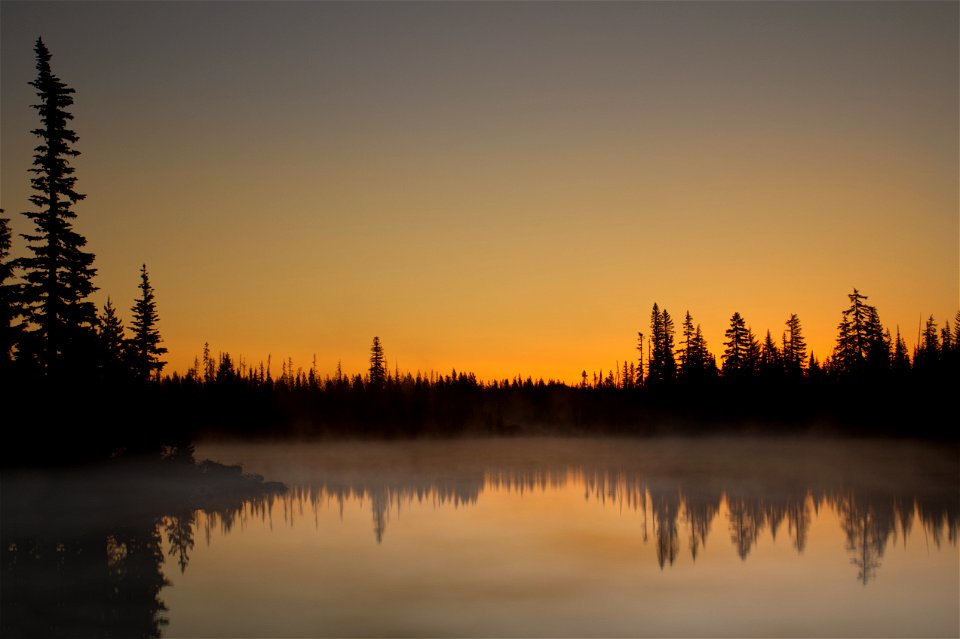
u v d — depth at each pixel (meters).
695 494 44.94
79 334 42.72
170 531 32.22
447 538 30.27
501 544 28.88
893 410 80.25
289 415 110.00
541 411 126.12
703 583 22.64
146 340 69.88
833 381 89.25
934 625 18.86
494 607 20.09
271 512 38.22
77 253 42.78
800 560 25.88
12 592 21.73
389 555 26.81
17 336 41.59
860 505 39.25
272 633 18.06
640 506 39.69
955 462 64.31
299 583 22.70
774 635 18.16
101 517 35.38
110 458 42.69
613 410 114.62
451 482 54.03
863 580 23.08
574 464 69.88
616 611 19.84
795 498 42.47
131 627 18.47
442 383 134.88
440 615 19.41
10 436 39.09
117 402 45.06
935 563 25.38
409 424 115.62
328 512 38.28
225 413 103.69
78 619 19.09
